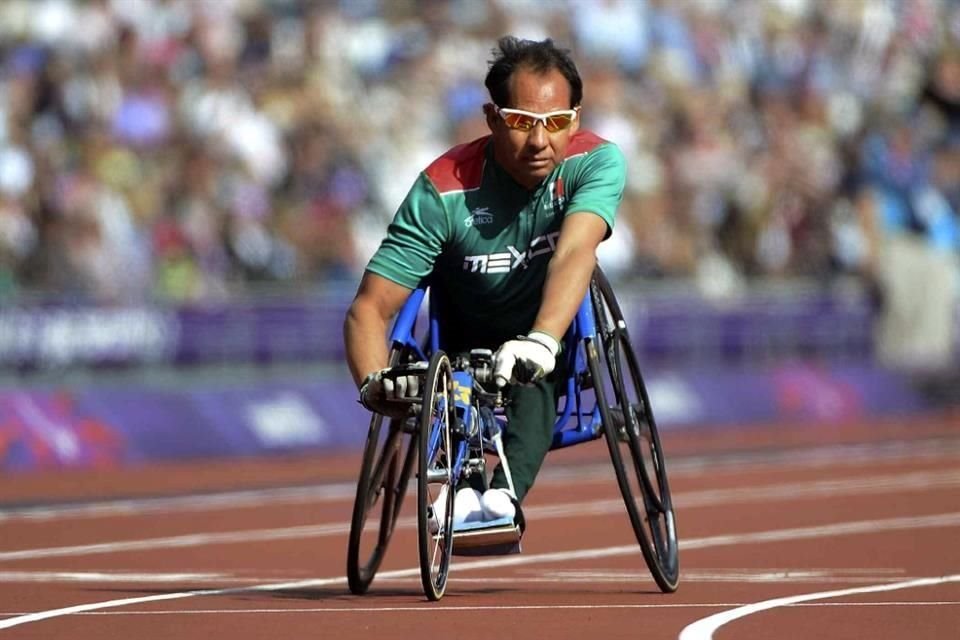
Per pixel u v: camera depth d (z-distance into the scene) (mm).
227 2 69000
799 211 75312
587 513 36969
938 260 75875
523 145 21688
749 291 70625
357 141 65688
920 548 28609
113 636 18266
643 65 78250
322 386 56500
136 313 51125
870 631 18250
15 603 21734
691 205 72562
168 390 52062
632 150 71812
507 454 22391
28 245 53344
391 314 22641
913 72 90812
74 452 49406
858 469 48281
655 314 64562
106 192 56250
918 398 74875
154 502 39938
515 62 21750
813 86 84875
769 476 46281
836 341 72188
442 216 22453
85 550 30000
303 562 28031
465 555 21922
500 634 18156
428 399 20297
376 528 33875
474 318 23219
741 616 19531
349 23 72250
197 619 19781
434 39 73500
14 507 38781
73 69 61438
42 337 48906
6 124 56938
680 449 56562
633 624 19000
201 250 57094
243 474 48188
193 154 59562
